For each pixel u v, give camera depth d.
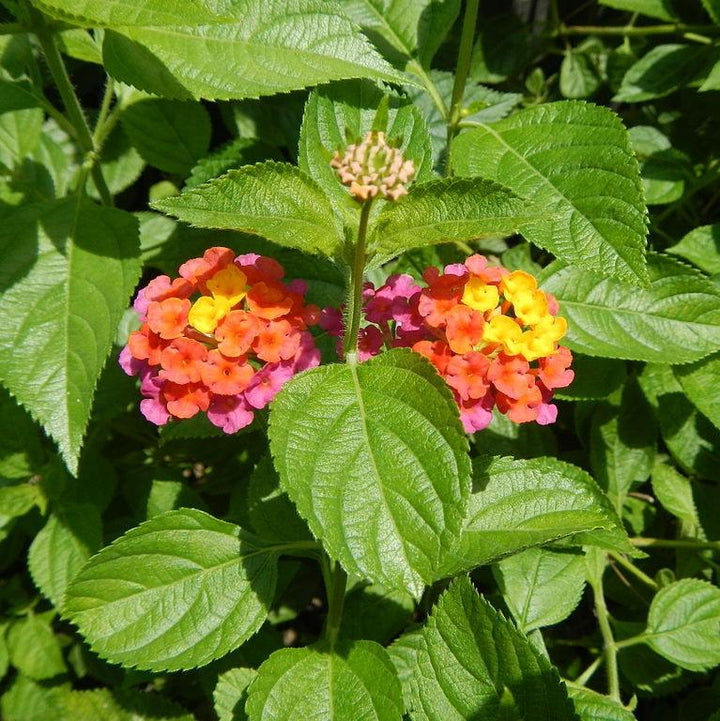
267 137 0.27
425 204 0.15
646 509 0.25
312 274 0.21
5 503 0.23
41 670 0.24
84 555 0.23
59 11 0.17
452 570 0.17
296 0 0.19
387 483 0.15
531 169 0.20
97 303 0.20
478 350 0.17
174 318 0.17
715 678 0.23
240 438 0.25
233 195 0.15
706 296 0.21
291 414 0.16
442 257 0.24
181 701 0.26
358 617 0.22
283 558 0.26
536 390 0.17
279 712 0.18
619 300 0.22
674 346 0.21
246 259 0.18
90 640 0.18
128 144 0.27
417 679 0.18
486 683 0.17
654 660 0.23
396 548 0.15
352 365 0.16
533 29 0.31
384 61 0.19
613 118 0.19
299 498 0.15
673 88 0.27
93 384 0.19
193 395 0.17
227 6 0.19
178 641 0.18
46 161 0.25
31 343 0.19
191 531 0.19
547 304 0.18
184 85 0.19
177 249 0.24
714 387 0.22
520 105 0.31
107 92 0.24
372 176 0.14
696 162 0.28
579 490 0.19
